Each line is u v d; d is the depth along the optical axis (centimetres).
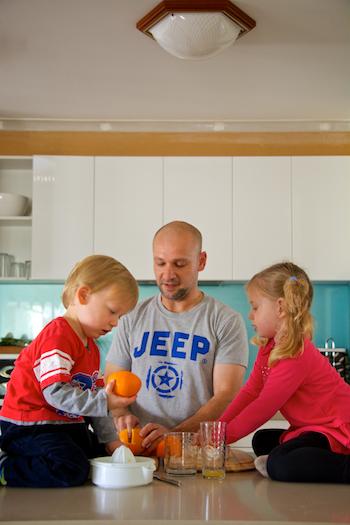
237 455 202
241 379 267
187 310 273
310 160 474
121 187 473
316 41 365
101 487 170
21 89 435
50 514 141
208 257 469
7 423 179
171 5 314
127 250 469
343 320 500
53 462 170
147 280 470
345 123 497
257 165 474
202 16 318
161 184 473
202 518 138
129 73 407
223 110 473
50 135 500
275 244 469
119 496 159
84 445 189
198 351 267
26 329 501
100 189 473
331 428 196
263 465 188
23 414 178
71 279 191
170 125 498
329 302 501
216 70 403
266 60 389
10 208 479
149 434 210
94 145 499
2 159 485
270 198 472
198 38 329
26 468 171
